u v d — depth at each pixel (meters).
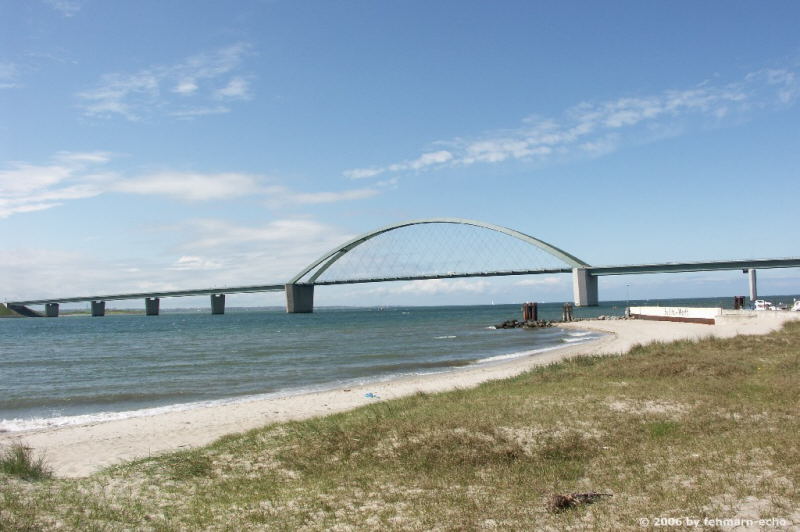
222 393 27.14
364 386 27.14
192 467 12.30
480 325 101.12
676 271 133.75
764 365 21.67
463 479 10.55
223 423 19.00
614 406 15.25
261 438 14.66
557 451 11.91
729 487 8.85
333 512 9.01
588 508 8.52
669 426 13.24
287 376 32.94
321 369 36.12
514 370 30.44
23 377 34.09
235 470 12.08
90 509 9.27
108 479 11.59
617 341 48.25
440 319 137.25
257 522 8.69
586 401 15.95
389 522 8.36
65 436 17.69
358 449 12.76
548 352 42.47
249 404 22.75
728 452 10.77
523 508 8.71
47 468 13.30
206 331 95.00
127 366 39.72
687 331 50.84
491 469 11.07
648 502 8.50
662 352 28.02
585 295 145.62
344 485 10.49
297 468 11.90
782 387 16.95
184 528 8.47
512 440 12.58
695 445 11.69
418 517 8.52
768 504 7.95
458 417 14.54
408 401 18.91
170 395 26.75
